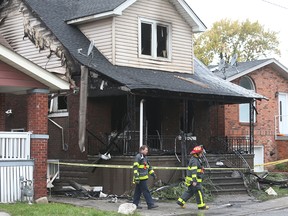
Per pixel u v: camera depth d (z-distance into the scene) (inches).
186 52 813.2
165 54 789.9
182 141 704.4
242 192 682.2
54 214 462.9
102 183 684.1
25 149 567.2
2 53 529.7
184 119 719.1
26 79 563.5
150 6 770.2
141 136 674.8
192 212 525.3
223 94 730.2
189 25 819.4
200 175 550.3
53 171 762.2
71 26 772.0
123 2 711.7
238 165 764.0
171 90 657.6
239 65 1019.9
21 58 541.6
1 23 826.2
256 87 987.3
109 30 726.5
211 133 898.7
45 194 571.2
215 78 857.5
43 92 576.7
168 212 522.0
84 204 562.3
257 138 977.5
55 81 568.4
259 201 620.4
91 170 703.7
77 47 719.7
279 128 1027.9
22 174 558.3
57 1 822.5
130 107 653.9
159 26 787.4
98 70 662.5
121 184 656.4
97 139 722.2
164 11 786.8
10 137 558.6
